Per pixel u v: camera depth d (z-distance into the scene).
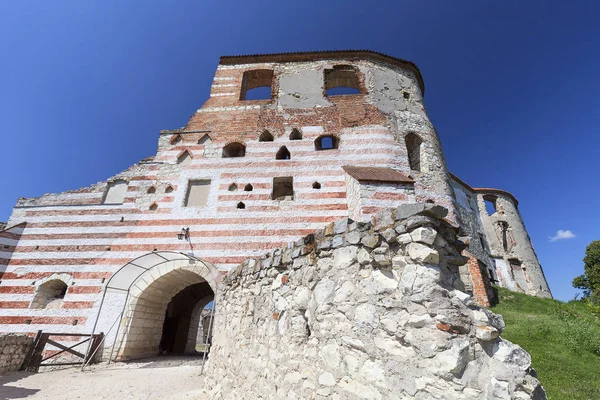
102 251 15.77
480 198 32.19
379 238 3.68
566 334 9.80
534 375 2.89
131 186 17.28
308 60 21.67
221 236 15.69
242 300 7.16
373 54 21.78
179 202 16.73
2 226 17.53
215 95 20.27
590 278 32.00
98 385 10.06
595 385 7.09
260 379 5.57
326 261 4.39
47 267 15.54
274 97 19.89
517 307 16.70
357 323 3.69
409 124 19.16
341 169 16.92
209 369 9.09
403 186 13.88
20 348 11.84
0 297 14.90
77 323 14.44
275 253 5.84
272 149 17.86
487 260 27.98
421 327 3.03
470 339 2.87
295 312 4.83
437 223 3.37
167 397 8.82
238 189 16.80
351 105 19.33
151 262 15.35
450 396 2.70
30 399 8.50
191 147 18.30
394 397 3.07
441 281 3.19
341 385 3.69
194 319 24.61
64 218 16.58
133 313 14.68
